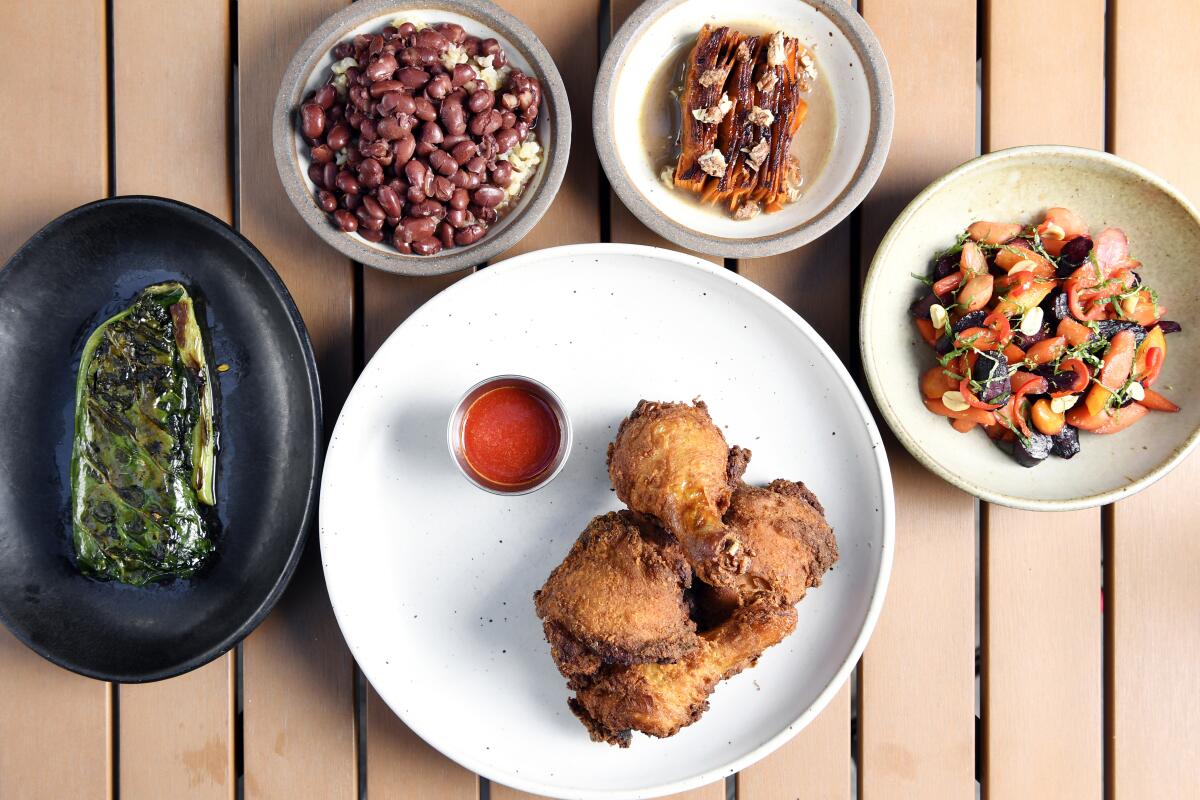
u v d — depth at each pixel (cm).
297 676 76
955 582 77
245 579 75
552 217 77
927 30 77
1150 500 78
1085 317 73
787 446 76
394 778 76
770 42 73
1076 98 78
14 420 74
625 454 71
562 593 70
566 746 75
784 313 74
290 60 76
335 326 77
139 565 74
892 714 77
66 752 76
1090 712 78
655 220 73
